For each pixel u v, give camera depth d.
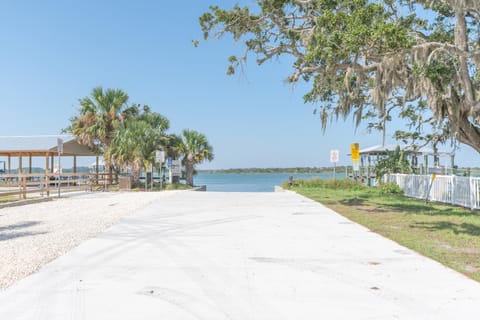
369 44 9.44
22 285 4.50
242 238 7.28
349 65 11.18
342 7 10.39
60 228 8.55
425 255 5.90
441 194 14.85
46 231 8.16
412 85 12.96
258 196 17.48
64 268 5.23
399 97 17.78
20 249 6.36
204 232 7.94
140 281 4.64
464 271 5.01
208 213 11.12
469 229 8.36
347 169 32.41
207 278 4.75
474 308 3.77
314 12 13.01
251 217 10.26
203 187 29.69
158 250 6.28
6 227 8.73
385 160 24.00
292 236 7.48
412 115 19.61
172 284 4.52
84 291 4.29
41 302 3.96
